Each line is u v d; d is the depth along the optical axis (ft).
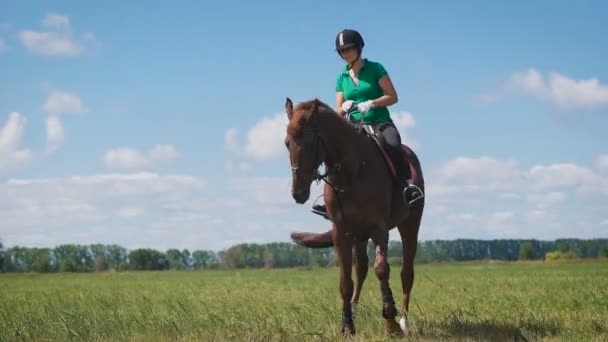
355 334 29.71
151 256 402.72
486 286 70.23
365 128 31.17
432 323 33.68
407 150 33.58
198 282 122.72
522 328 29.19
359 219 28.94
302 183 27.12
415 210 33.30
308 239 32.22
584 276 94.07
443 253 345.31
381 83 31.71
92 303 55.21
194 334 31.71
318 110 28.07
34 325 35.22
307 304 48.14
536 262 279.69
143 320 35.29
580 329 30.86
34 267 387.34
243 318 36.09
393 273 132.05
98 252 406.00
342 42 31.55
